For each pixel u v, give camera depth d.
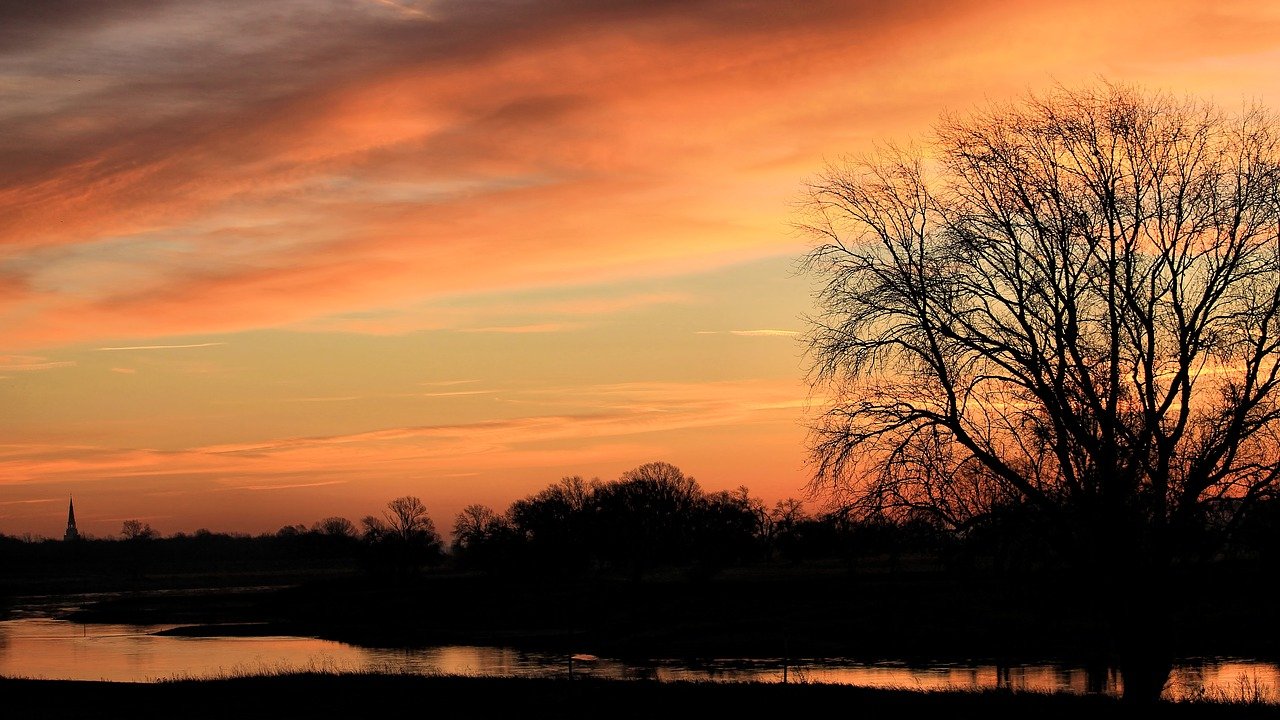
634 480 140.75
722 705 22.45
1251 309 23.83
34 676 52.56
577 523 141.12
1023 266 25.20
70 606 154.00
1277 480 23.41
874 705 22.22
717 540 132.25
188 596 169.00
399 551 162.00
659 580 136.12
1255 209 24.06
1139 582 24.00
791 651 62.53
